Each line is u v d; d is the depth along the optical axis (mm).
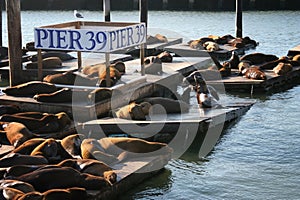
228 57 28594
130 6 50219
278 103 20422
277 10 48406
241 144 16375
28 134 14727
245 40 31297
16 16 19406
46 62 21688
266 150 15930
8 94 18047
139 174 13484
